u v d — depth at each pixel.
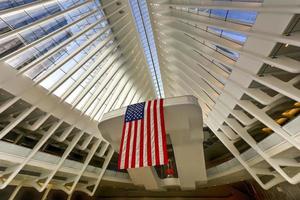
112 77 13.47
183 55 12.63
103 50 12.70
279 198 12.96
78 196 18.30
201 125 8.63
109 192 20.98
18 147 8.52
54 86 9.15
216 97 11.21
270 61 5.91
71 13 10.29
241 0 5.99
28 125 9.33
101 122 8.62
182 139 9.62
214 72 9.68
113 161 20.08
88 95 12.55
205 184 16.50
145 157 6.15
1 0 6.52
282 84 6.17
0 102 7.81
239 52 7.09
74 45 10.50
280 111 9.49
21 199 12.76
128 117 7.70
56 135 11.59
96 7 11.36
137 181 15.52
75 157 15.59
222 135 13.11
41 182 11.41
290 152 8.30
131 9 13.41
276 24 5.21
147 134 6.79
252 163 10.59
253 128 11.43
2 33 6.80
